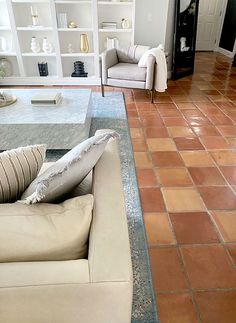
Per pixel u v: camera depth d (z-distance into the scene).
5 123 2.22
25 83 4.49
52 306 0.71
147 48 3.73
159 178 2.17
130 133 2.88
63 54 4.27
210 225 1.73
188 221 1.75
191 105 3.63
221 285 1.36
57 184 0.83
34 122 2.25
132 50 3.80
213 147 2.63
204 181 2.14
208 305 1.27
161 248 1.56
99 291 0.67
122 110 3.45
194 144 2.68
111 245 0.71
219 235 1.65
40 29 4.03
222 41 6.80
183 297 1.30
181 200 1.94
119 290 0.67
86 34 4.29
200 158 2.45
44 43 4.21
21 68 4.37
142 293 1.32
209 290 1.34
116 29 4.12
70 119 2.31
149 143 2.69
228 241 1.62
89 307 0.71
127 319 0.75
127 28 4.20
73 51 4.41
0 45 4.25
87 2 3.89
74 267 0.69
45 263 0.70
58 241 0.72
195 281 1.38
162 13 4.12
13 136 2.28
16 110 2.47
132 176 2.19
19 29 4.04
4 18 4.15
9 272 0.68
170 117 3.27
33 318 0.74
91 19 4.25
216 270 1.44
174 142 2.71
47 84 4.52
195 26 4.76
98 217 0.79
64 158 0.94
